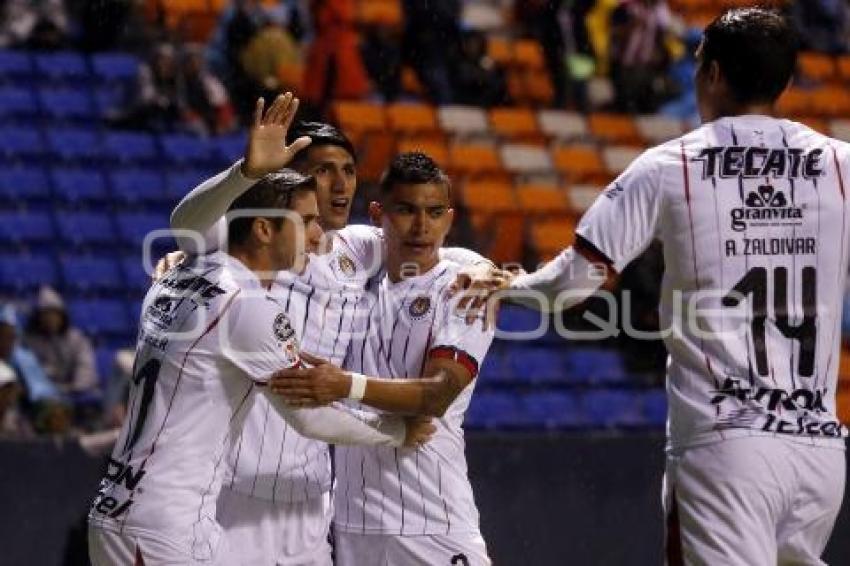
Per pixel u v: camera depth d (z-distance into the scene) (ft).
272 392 60.08
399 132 164.55
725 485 54.70
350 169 69.41
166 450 59.52
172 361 59.88
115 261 148.97
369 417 62.44
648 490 103.96
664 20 180.04
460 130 167.84
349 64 164.25
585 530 102.53
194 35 172.55
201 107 161.58
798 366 55.26
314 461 68.03
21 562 93.81
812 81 195.72
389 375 66.03
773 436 54.65
